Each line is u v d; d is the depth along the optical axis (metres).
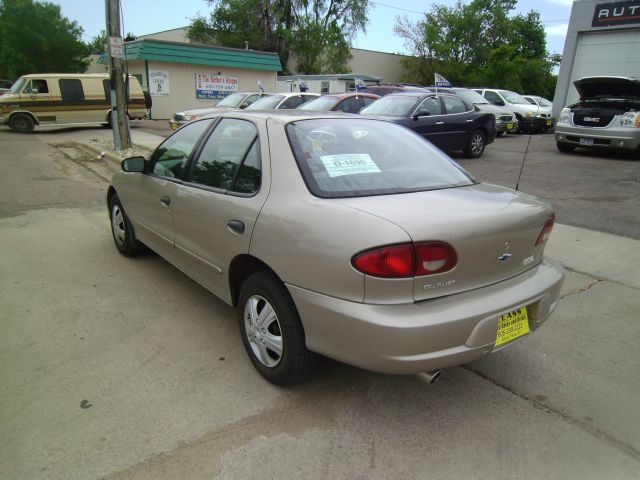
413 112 10.62
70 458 2.30
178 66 23.69
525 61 41.19
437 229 2.26
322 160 2.83
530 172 9.95
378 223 2.27
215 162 3.36
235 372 3.03
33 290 4.12
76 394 2.76
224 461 2.32
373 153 3.06
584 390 2.96
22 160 11.27
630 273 4.75
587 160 11.53
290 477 2.24
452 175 3.17
